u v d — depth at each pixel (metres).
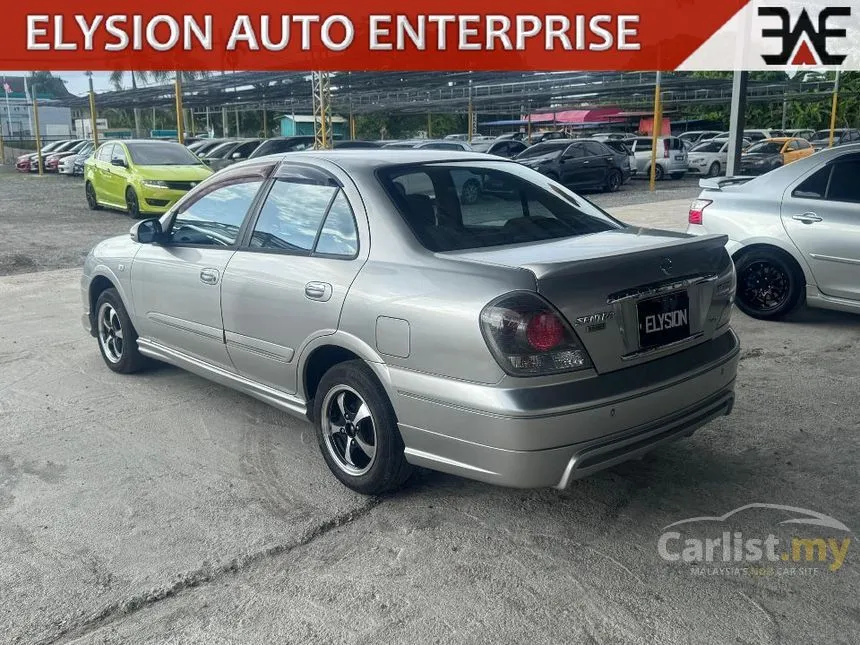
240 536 3.43
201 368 4.77
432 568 3.17
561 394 3.06
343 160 4.02
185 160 17.11
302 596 3.00
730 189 7.16
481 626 2.80
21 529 3.52
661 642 2.70
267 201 4.28
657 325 3.36
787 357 5.91
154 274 4.95
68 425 4.75
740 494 3.75
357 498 3.77
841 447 4.26
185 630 2.81
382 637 2.75
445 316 3.18
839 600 2.92
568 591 3.00
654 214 16.00
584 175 23.34
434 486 3.87
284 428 4.68
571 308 3.09
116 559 3.26
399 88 38.31
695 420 3.50
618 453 3.21
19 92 88.31
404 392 3.35
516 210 3.93
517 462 3.05
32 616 2.89
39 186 29.22
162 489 3.89
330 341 3.68
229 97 43.69
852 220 6.29
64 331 7.01
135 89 42.50
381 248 3.58
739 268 7.04
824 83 36.22
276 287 3.97
